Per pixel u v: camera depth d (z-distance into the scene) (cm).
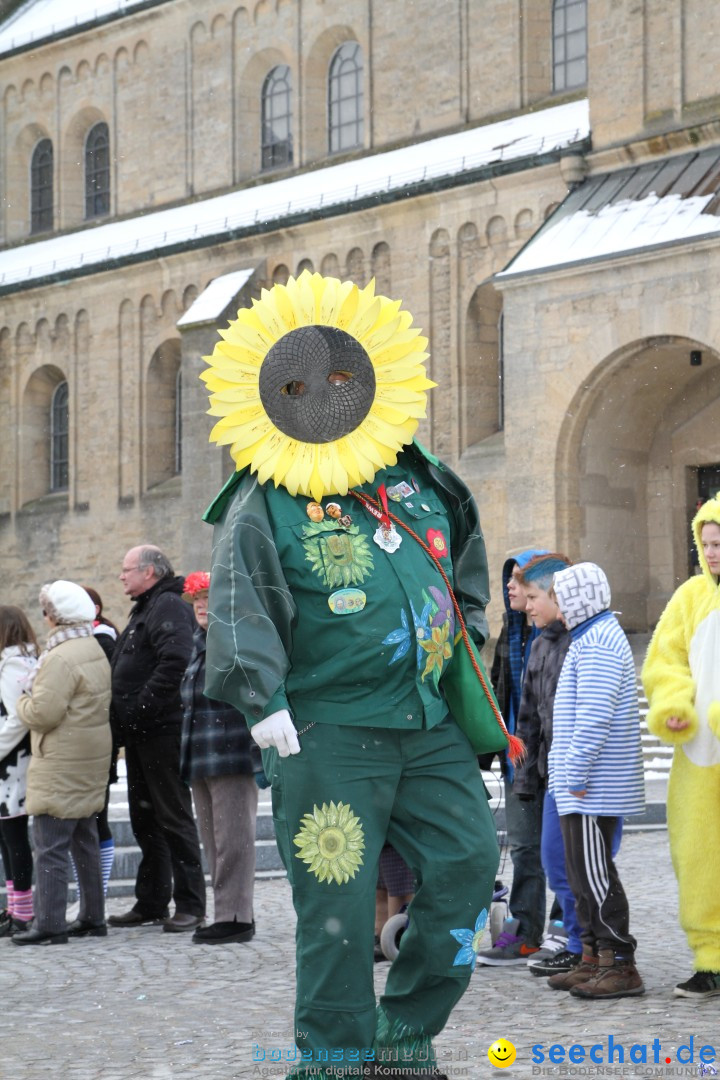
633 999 750
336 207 3466
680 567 3028
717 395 2967
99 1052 652
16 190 4547
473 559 536
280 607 488
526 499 2877
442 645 502
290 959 899
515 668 908
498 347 3312
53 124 4441
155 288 3941
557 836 825
